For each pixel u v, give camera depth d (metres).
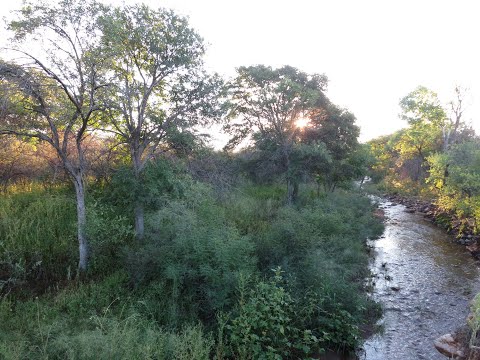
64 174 11.65
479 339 6.69
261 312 6.34
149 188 8.98
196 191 9.40
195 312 6.66
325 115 18.22
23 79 6.67
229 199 12.48
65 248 8.83
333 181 21.05
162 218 8.00
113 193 9.73
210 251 7.15
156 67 9.34
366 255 12.49
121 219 9.51
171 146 9.99
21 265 7.86
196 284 7.08
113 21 7.48
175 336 5.39
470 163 17.08
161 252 7.32
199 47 9.68
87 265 8.34
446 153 20.45
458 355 6.72
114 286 7.48
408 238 16.23
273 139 16.97
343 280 8.23
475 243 14.60
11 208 10.20
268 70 16.45
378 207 24.78
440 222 19.08
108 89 7.67
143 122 9.48
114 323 5.41
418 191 31.81
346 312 7.12
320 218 11.93
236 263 7.19
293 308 6.99
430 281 10.75
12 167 11.68
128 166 9.74
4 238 8.73
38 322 5.64
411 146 35.59
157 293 7.05
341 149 18.78
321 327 6.99
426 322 8.16
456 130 30.72
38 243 8.63
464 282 10.70
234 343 5.98
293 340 6.53
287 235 9.12
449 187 16.72
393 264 12.34
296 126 17.55
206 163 10.70
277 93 15.69
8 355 4.49
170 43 9.17
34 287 7.50
